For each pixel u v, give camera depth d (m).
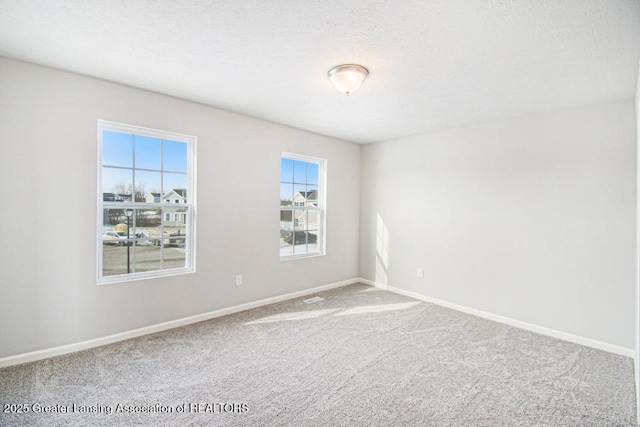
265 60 2.29
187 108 3.19
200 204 3.32
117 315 2.82
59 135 2.51
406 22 1.77
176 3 1.65
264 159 3.86
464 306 3.83
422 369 2.44
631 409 1.99
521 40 1.93
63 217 2.54
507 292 3.46
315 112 3.48
